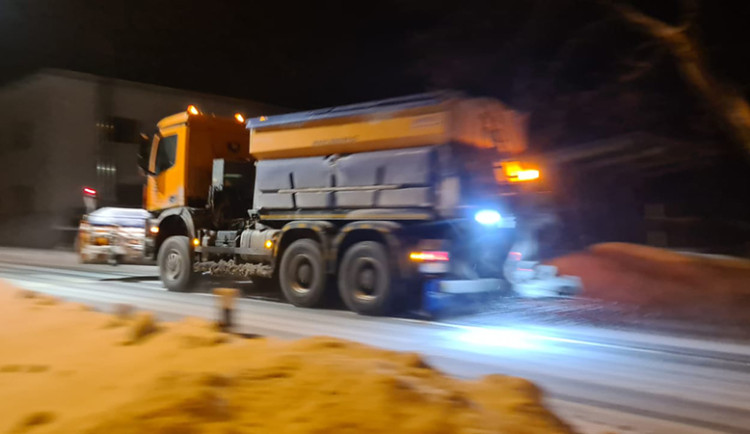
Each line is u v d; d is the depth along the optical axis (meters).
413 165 10.91
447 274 10.84
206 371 5.10
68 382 5.35
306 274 12.17
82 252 20.72
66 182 31.92
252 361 5.43
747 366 7.97
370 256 11.30
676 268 14.30
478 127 10.97
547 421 4.70
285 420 4.03
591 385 6.97
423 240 10.84
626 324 10.77
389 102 11.14
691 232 19.89
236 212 14.12
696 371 7.68
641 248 15.55
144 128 32.94
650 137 19.31
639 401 6.40
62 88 31.77
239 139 14.95
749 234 19.67
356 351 5.99
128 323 7.51
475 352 8.53
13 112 34.09
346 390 4.51
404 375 5.12
